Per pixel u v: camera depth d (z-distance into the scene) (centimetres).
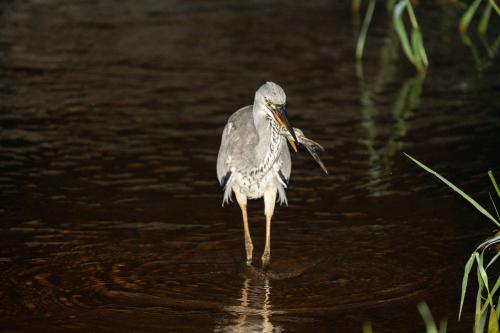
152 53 2106
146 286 966
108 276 989
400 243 1088
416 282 975
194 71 1948
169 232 1125
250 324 870
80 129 1532
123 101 1709
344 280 984
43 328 859
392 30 2388
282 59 2066
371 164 1375
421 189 1269
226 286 970
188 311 901
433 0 2750
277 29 2398
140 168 1350
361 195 1252
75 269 1005
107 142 1467
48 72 1912
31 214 1162
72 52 2095
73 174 1314
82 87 1802
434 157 1395
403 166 1364
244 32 2355
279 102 1009
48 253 1047
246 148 1049
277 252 1070
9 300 921
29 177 1295
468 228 1128
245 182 1056
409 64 2031
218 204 1227
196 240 1104
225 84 1842
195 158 1399
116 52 2108
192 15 2575
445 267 1014
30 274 989
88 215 1166
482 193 1238
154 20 2497
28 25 2380
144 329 858
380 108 1681
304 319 883
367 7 2705
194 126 1559
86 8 2647
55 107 1659
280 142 1023
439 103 1712
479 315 852
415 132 1530
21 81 1833
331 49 2170
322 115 1633
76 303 918
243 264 1037
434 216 1170
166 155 1409
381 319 882
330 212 1193
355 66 2011
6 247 1059
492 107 1673
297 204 1227
